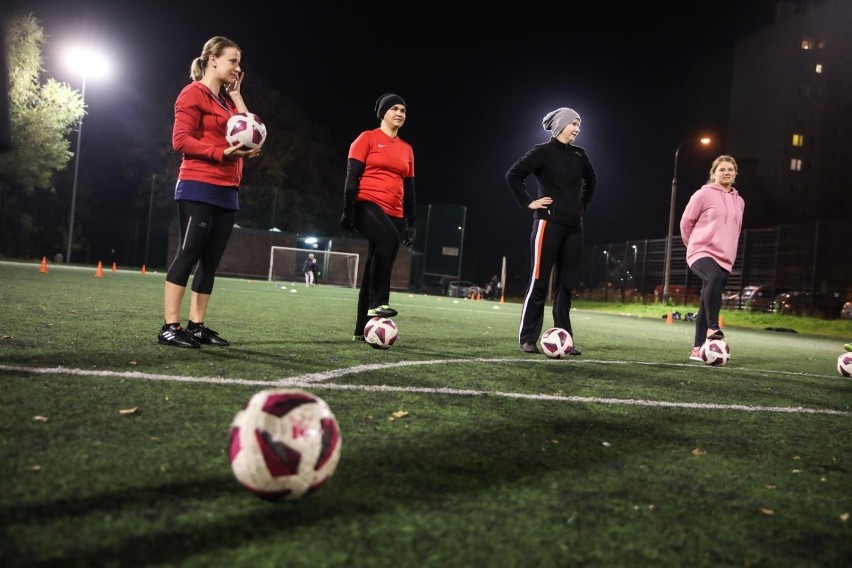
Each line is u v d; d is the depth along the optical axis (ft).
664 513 6.24
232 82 15.70
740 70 219.41
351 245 112.98
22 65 82.07
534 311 19.88
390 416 9.30
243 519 5.40
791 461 8.57
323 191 128.26
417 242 114.11
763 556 5.42
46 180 90.53
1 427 7.39
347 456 7.29
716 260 20.79
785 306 72.79
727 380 16.29
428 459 7.39
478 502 6.15
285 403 5.83
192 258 14.89
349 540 5.14
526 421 9.64
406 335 22.98
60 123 89.56
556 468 7.43
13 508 5.29
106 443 7.12
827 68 207.62
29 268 57.52
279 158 120.06
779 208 181.98
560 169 19.44
